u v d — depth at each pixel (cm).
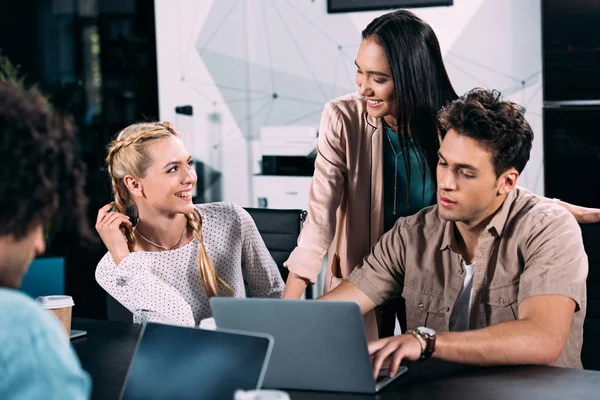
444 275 206
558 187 431
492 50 468
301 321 151
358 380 153
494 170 186
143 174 218
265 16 531
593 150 420
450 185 188
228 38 541
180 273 227
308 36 521
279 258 268
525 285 187
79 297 429
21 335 90
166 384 137
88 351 190
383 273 215
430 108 262
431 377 164
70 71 548
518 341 169
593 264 219
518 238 195
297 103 532
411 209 276
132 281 214
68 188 101
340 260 283
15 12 539
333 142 272
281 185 483
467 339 167
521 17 461
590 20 414
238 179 552
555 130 428
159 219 224
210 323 167
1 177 93
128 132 222
